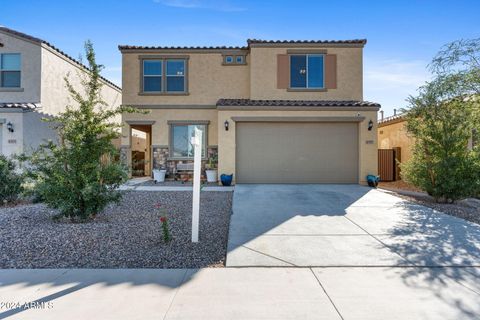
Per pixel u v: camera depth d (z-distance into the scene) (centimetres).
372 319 368
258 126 1496
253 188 1329
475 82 991
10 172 1022
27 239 637
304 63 1683
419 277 482
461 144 1052
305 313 380
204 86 1741
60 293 425
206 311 383
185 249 602
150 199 1107
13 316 368
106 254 568
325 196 1144
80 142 750
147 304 398
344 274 494
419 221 805
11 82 1571
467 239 660
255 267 521
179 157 1714
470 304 402
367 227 752
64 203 727
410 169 1133
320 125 1497
